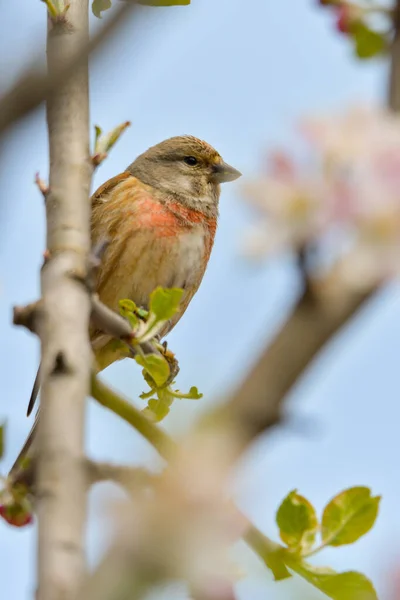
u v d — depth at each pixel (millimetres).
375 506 5160
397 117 3994
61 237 5344
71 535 3244
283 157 3793
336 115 3969
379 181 3645
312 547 5125
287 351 2848
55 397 4039
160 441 3188
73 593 2887
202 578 2830
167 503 2857
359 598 4898
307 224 3463
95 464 3490
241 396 2848
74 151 5738
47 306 4629
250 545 4699
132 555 2816
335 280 2949
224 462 2838
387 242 3314
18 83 3273
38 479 3523
